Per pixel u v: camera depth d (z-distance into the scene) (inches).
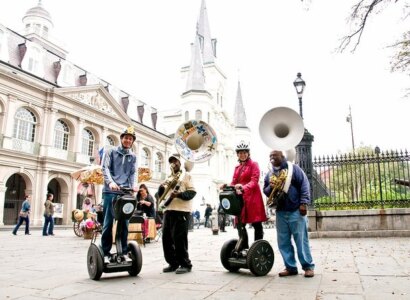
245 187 189.3
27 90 956.0
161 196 199.9
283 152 190.4
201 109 1604.3
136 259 178.4
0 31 981.8
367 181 446.3
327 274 181.3
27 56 1043.9
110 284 161.8
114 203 175.9
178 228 193.9
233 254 191.5
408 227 393.1
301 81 454.0
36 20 1375.5
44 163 984.9
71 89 1066.1
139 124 1412.4
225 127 1991.9
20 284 162.7
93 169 503.8
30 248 346.0
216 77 1924.2
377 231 394.0
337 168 431.5
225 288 151.9
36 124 990.4
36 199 965.8
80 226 529.3
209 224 1005.2
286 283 161.0
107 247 182.4
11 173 912.3
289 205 182.4
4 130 893.2
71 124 1093.1
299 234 179.2
